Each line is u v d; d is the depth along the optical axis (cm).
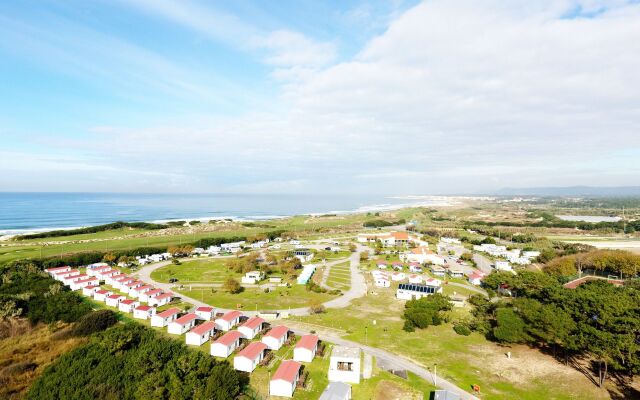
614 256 12525
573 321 6569
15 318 8238
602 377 5925
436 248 19475
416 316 8256
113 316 8200
